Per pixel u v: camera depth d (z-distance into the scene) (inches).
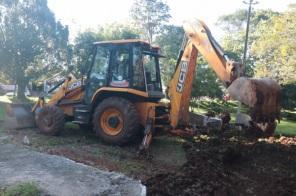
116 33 1102.4
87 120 436.1
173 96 423.5
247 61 1566.2
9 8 898.1
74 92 463.8
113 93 427.5
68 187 201.3
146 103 410.3
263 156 321.7
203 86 814.5
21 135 436.1
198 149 348.2
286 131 656.4
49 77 968.3
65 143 404.5
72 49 983.6
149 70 432.8
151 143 414.9
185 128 426.9
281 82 1119.0
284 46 1146.0
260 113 336.8
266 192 243.3
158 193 228.7
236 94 340.5
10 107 483.5
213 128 442.3
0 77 1002.7
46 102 498.9
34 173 221.9
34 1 920.3
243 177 269.0
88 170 232.8
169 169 314.5
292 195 240.1
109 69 427.2
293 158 316.8
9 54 897.5
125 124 395.9
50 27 948.0
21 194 187.2
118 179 218.5
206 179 253.1
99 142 419.2
